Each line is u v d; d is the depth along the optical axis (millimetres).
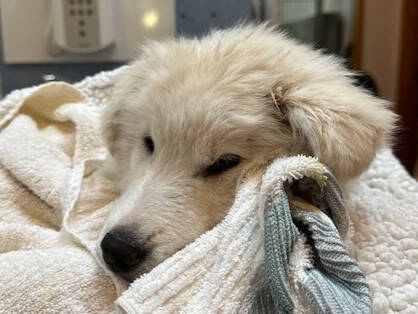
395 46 784
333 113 330
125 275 314
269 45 389
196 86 352
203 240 284
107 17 627
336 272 263
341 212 300
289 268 261
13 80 653
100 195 406
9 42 640
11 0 627
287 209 268
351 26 819
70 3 619
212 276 268
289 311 252
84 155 453
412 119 757
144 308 255
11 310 280
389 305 315
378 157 434
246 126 343
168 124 352
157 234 320
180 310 261
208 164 348
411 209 381
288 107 348
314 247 274
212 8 650
